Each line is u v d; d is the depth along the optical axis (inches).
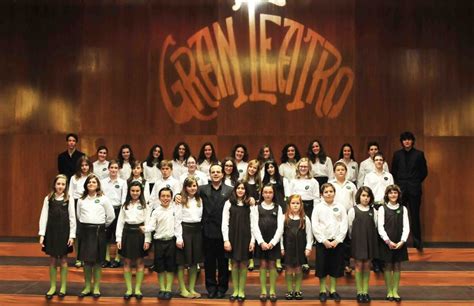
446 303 214.2
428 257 273.6
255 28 330.3
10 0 334.0
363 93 326.6
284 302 212.5
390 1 329.7
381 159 253.9
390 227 217.9
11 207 327.3
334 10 330.3
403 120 325.1
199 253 219.6
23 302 219.1
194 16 331.9
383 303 213.3
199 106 329.4
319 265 215.3
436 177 322.7
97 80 331.0
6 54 332.8
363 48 328.5
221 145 328.2
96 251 219.9
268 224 215.0
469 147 323.9
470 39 327.6
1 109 331.9
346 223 216.5
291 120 327.3
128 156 277.3
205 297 220.2
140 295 216.7
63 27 332.8
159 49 331.6
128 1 333.1
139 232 221.3
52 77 331.6
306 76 327.9
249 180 243.3
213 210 220.8
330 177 275.9
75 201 253.4
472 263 268.2
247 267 237.0
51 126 330.6
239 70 329.4
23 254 281.3
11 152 329.7
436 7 328.8
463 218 319.9
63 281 221.1
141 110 330.0
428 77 326.3
